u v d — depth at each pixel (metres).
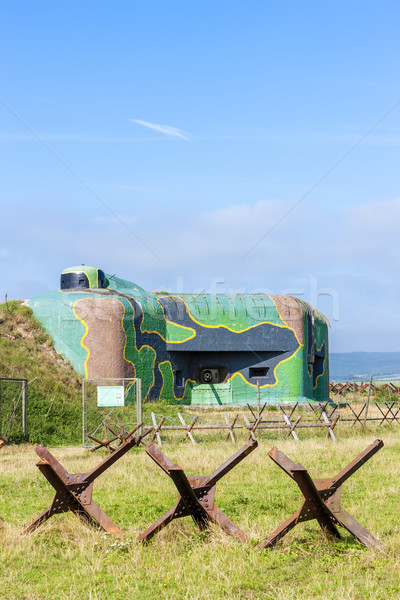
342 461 16.97
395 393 56.31
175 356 41.16
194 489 8.84
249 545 8.47
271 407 40.09
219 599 6.77
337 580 7.19
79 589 7.20
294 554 8.19
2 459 19.27
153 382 38.94
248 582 7.26
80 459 18.61
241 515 10.77
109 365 36.47
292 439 23.75
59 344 37.22
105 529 9.25
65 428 26.56
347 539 8.69
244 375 42.38
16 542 8.94
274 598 6.73
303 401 41.47
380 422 29.50
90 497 9.39
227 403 41.78
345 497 12.04
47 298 38.91
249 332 41.91
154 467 16.50
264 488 13.27
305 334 43.19
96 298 37.56
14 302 40.03
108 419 28.69
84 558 8.26
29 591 7.15
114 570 7.78
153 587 7.20
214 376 42.72
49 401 28.23
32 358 34.78
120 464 17.03
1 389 25.61
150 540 8.80
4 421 24.92
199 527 9.05
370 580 7.13
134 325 37.84
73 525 9.52
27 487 13.97
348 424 27.36
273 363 42.41
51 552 8.62
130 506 11.70
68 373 35.72
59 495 9.36
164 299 41.56
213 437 24.14
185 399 41.88
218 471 9.05
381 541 8.69
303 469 7.89
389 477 14.15
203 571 7.60
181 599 6.83
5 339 35.50
